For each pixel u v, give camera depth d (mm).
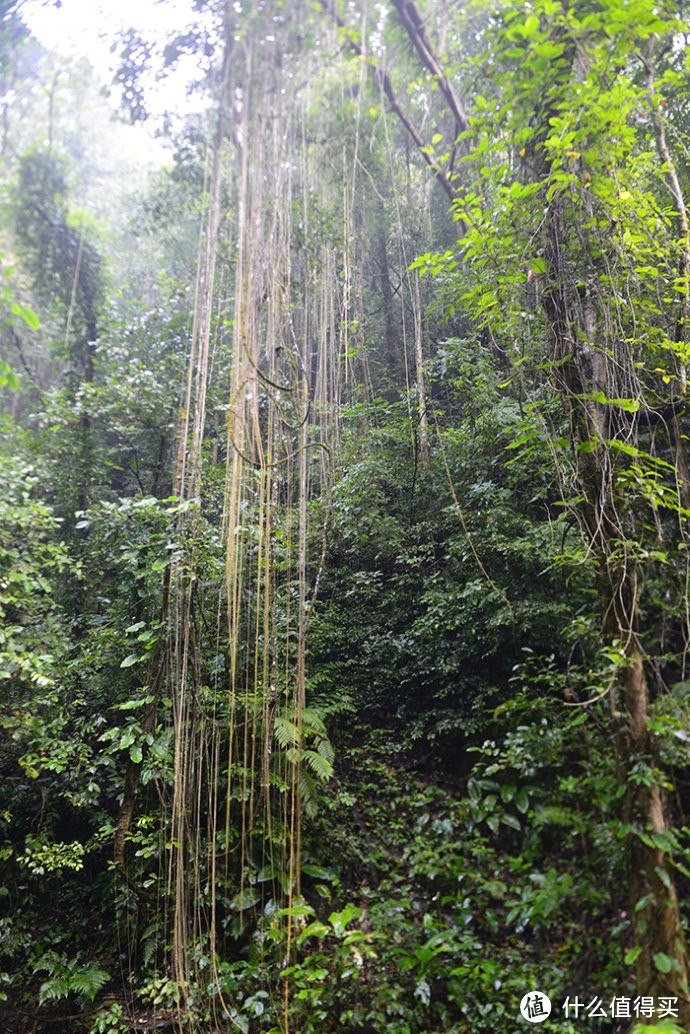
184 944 3963
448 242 8664
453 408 7301
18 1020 4438
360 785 5461
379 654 6191
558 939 3369
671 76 3713
